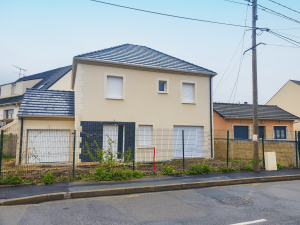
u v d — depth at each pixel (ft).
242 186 27.84
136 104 42.91
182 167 36.63
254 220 16.66
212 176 31.04
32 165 33.24
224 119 60.34
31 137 38.50
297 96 83.92
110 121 40.78
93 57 40.75
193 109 47.32
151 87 44.42
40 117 39.34
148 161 42.52
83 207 19.47
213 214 17.92
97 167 31.37
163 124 44.68
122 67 42.47
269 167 36.35
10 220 16.46
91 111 39.75
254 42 35.73
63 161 38.34
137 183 26.53
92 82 40.29
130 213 18.11
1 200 20.13
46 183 25.66
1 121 62.90
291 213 18.13
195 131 47.55
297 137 40.68
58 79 69.82
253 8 35.70
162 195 23.54
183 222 16.31
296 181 31.12
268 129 64.90
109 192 23.50
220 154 50.24
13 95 75.20
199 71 47.57
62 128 40.14
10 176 26.43
